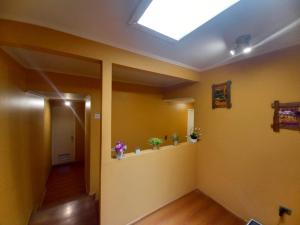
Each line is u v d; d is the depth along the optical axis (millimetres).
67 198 3402
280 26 1397
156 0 1109
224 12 1227
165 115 4309
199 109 2850
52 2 1141
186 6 1172
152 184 2230
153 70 2148
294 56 1630
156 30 1515
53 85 2809
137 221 2068
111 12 1256
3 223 1568
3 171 1559
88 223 2486
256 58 1969
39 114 3289
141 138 3906
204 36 1610
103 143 1767
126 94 3684
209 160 2627
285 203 1702
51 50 1463
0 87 1491
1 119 1511
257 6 1151
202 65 2551
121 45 1822
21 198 2105
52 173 4926
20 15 1290
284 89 1707
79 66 2555
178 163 2570
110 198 1832
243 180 2117
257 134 1959
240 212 2148
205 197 2619
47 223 2469
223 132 2395
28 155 2439
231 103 2275
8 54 1752
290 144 1661
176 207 2363
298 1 1095
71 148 5961
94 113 3297
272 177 1814
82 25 1444
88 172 3547
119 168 1898
